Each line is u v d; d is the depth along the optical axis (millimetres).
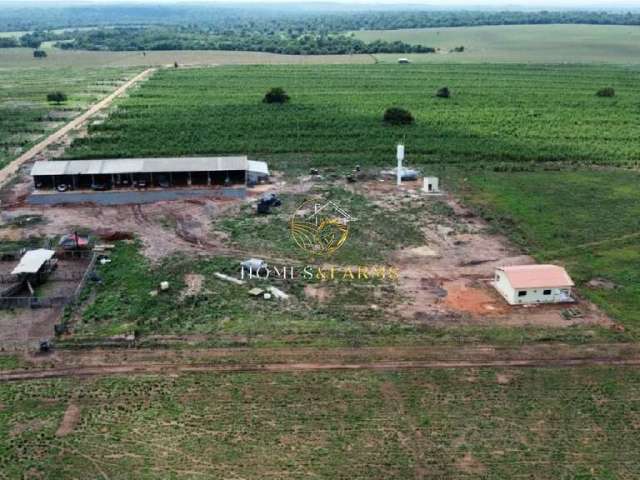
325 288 57594
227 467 37625
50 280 59219
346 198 80562
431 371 46281
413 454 38812
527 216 74688
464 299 55969
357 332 50656
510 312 53938
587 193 82438
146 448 39000
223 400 43219
